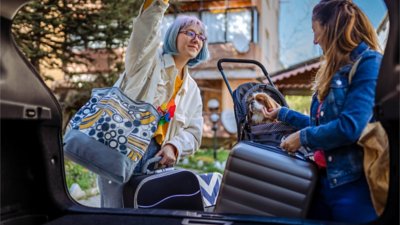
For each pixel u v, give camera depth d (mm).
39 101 1478
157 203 1946
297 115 1869
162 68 2180
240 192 1528
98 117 1952
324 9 1514
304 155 1628
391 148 1147
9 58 1357
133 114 1999
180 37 2209
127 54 2082
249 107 1978
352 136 1330
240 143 1641
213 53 9789
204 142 9914
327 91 1454
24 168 1483
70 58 6793
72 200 1627
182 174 2066
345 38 1441
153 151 2123
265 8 9430
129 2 6551
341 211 1415
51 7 6027
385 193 1317
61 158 1617
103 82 7098
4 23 1352
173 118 2213
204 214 1472
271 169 1502
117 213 1522
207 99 10086
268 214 1478
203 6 9930
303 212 1440
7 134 1398
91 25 6523
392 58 1116
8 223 1389
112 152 1895
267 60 9242
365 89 1342
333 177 1425
